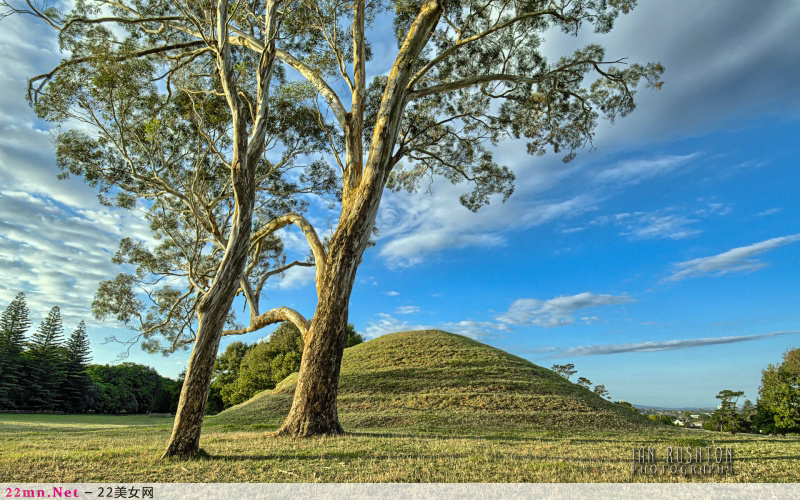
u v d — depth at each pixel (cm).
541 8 1798
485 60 1980
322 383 1462
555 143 2255
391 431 1847
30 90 1592
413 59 1573
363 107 1695
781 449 1284
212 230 1883
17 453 1126
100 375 8106
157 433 2073
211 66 1927
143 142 1789
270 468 924
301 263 2348
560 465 951
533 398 2777
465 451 1158
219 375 6312
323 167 2400
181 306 2533
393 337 4584
